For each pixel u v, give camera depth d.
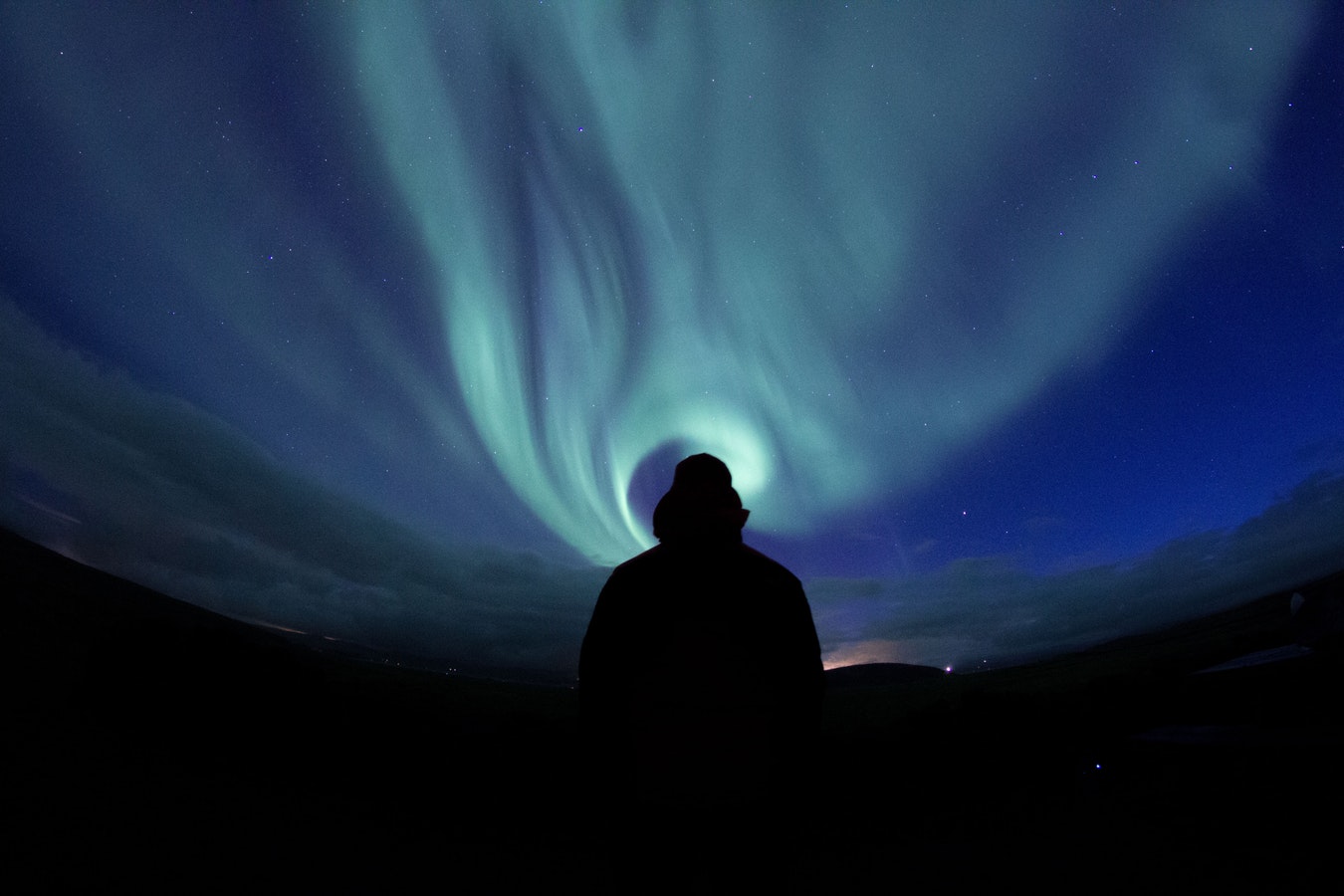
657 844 1.56
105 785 3.38
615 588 1.70
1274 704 4.19
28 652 5.90
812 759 1.67
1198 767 4.04
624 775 1.60
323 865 2.89
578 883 3.03
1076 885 2.81
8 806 2.93
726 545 1.74
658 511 1.82
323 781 4.09
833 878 3.15
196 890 2.47
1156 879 2.77
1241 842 2.98
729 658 1.64
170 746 4.24
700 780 1.55
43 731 4.06
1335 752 3.39
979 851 3.38
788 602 1.69
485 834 3.58
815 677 1.68
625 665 1.64
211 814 3.28
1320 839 2.89
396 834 3.43
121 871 2.52
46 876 2.38
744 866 1.57
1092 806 3.88
